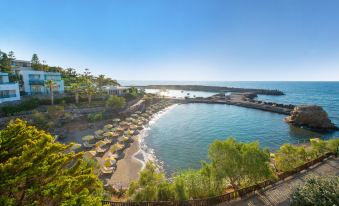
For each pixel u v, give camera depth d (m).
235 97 124.94
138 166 32.19
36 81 64.75
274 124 63.16
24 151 9.88
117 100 62.22
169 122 65.25
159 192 18.05
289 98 138.12
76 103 61.34
